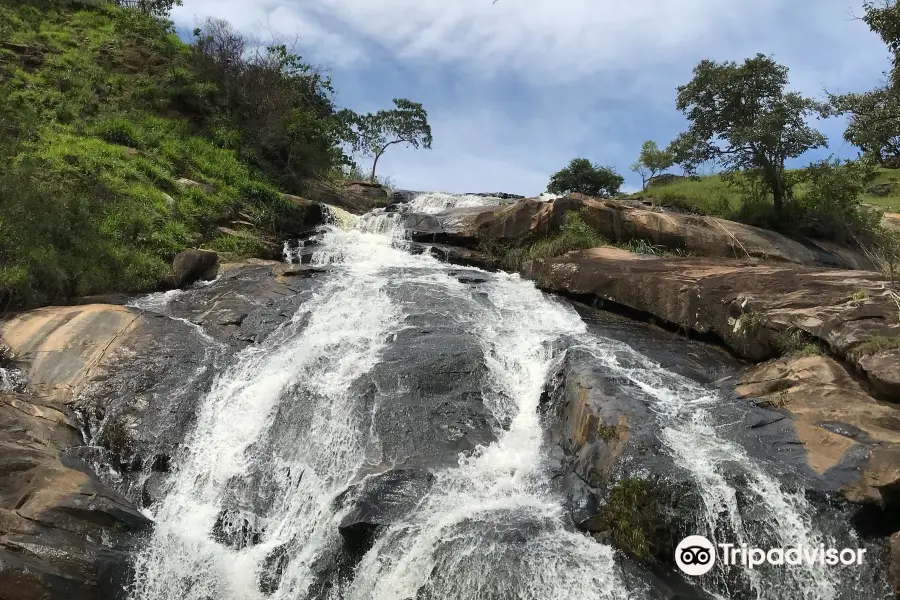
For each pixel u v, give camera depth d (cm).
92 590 662
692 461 686
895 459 629
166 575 727
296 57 2455
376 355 1009
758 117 1666
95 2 2522
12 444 799
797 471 671
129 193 1499
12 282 1128
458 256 1628
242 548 794
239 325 1170
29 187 1264
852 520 620
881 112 1373
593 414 782
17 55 1980
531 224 1628
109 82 2033
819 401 780
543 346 1026
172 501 839
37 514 695
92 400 950
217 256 1479
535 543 657
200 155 1883
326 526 750
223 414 949
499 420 895
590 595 610
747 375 921
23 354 1012
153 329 1114
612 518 658
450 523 695
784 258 1452
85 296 1234
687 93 1748
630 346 1055
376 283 1357
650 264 1337
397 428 863
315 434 893
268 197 1822
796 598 601
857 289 1004
